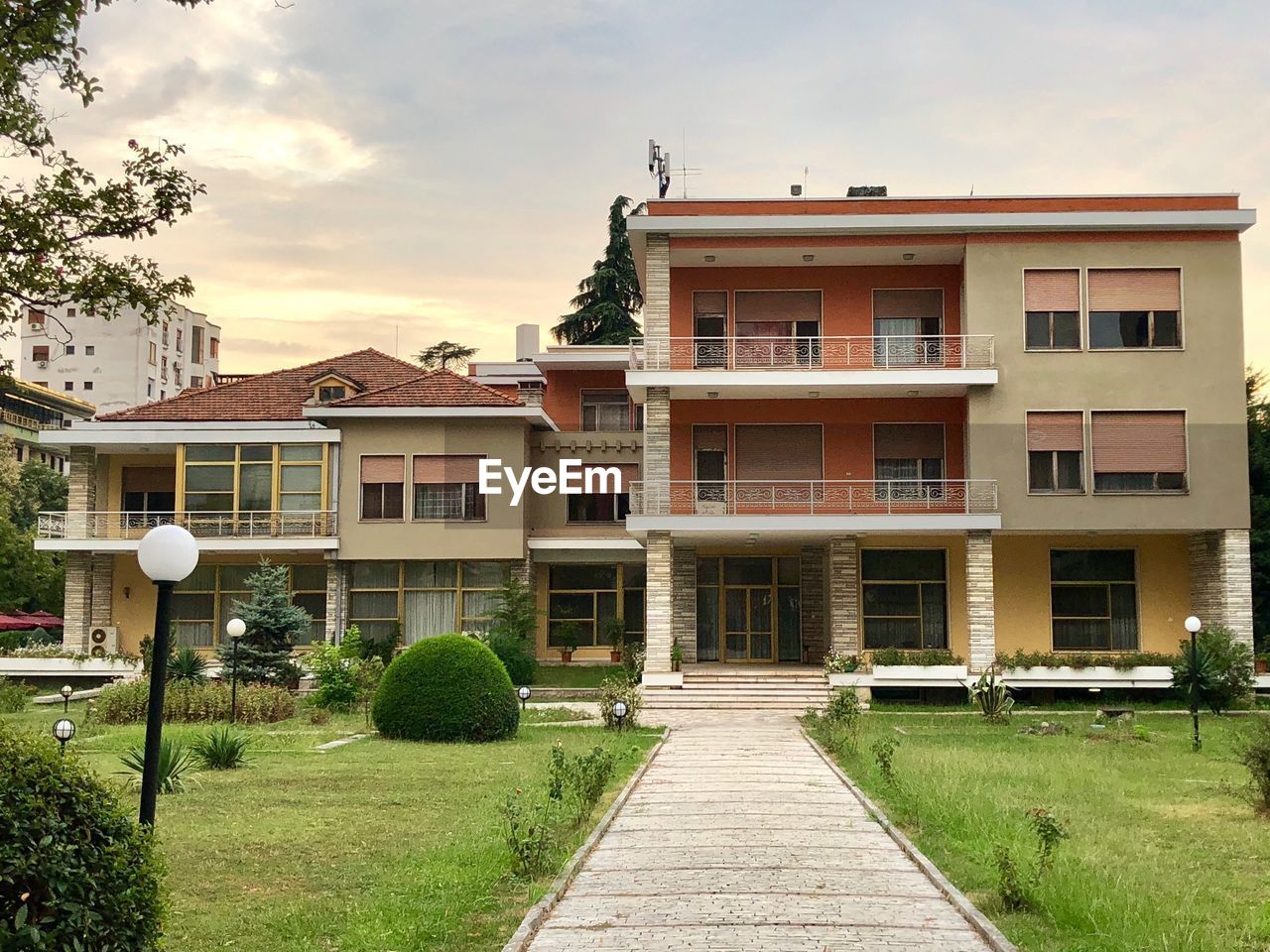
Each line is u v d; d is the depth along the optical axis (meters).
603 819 11.84
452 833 11.11
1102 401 27.95
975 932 7.69
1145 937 7.45
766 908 8.33
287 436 33.53
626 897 8.68
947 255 29.19
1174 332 28.09
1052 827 8.94
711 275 30.22
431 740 19.67
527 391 36.19
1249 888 9.07
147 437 33.78
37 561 42.84
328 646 26.94
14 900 5.02
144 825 5.96
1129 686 27.23
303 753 17.84
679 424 30.19
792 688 27.17
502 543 33.28
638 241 29.27
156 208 8.81
